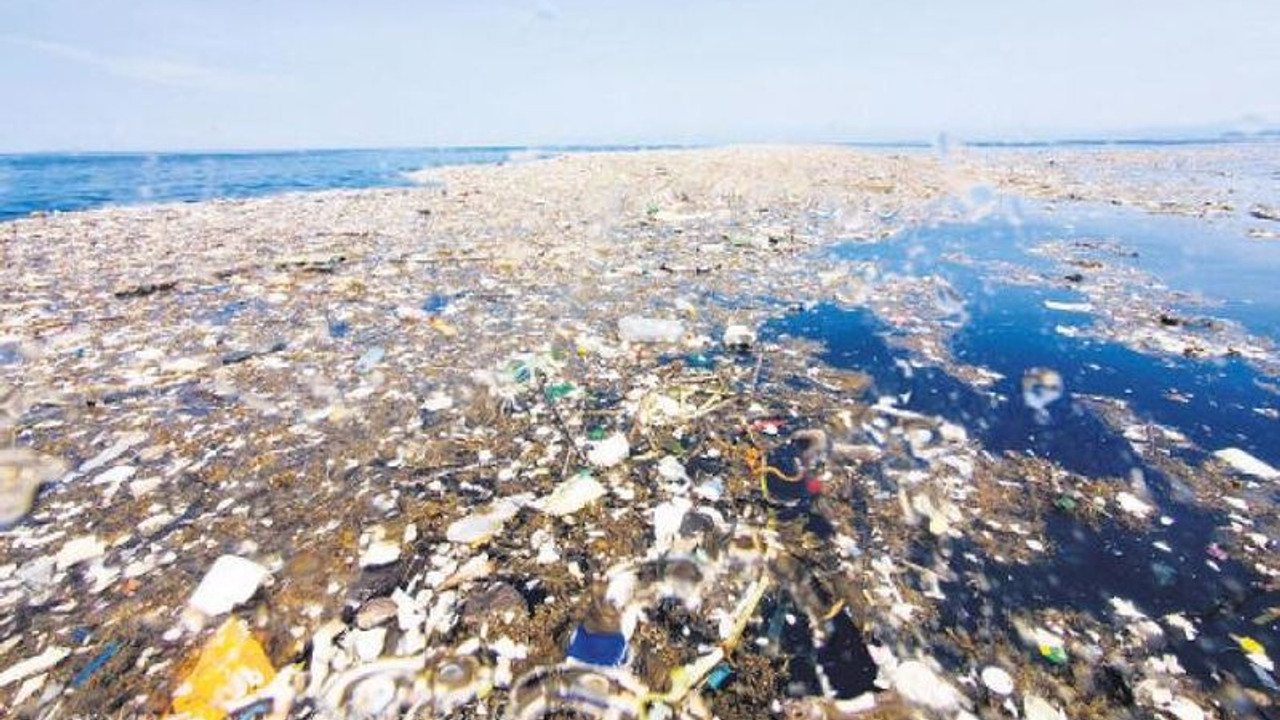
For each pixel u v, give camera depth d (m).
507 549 3.46
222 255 10.80
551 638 2.87
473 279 9.22
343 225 13.95
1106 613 3.03
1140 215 15.31
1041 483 4.11
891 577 3.26
